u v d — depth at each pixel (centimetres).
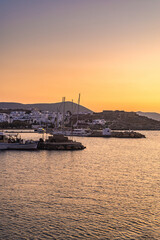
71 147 12900
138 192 5556
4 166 8175
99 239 3684
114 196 5288
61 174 7094
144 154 11981
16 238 3666
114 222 4169
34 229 3909
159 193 5500
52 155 10662
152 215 4438
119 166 8469
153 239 3706
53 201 4962
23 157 10012
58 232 3841
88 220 4222
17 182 6188
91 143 17612
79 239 3675
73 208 4662
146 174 7238
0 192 5406
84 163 8919
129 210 4622
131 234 3828
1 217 4253
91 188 5791
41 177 6706
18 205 4738
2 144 12112
